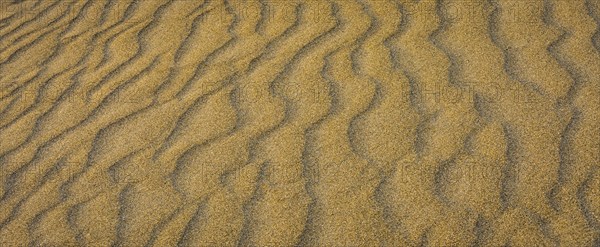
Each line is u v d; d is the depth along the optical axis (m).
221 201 2.51
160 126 2.96
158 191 2.59
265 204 2.48
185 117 3.00
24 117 3.17
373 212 2.39
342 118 2.87
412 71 3.13
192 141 2.84
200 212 2.47
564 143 2.60
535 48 3.21
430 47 3.30
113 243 2.39
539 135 2.66
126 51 3.64
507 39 3.30
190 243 2.35
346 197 2.46
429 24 3.50
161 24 3.86
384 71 3.15
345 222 2.37
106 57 3.61
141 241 2.38
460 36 3.37
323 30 3.57
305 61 3.30
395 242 2.27
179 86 3.24
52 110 3.19
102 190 2.63
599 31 3.28
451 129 2.74
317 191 2.51
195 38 3.66
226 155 2.74
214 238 2.36
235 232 2.38
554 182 2.43
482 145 2.64
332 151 2.69
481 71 3.08
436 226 2.31
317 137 2.77
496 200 2.38
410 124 2.79
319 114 2.91
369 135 2.75
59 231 2.47
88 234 2.44
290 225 2.38
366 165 2.60
